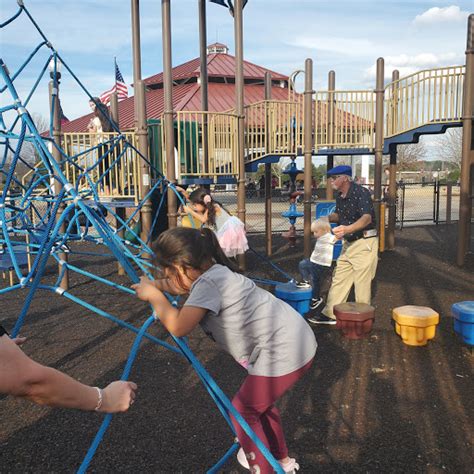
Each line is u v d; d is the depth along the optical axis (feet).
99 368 15.26
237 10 29.07
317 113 33.50
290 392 13.30
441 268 30.22
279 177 126.21
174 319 7.75
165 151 28.48
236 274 8.31
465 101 30.35
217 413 12.17
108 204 26.27
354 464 9.94
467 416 11.81
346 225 18.74
